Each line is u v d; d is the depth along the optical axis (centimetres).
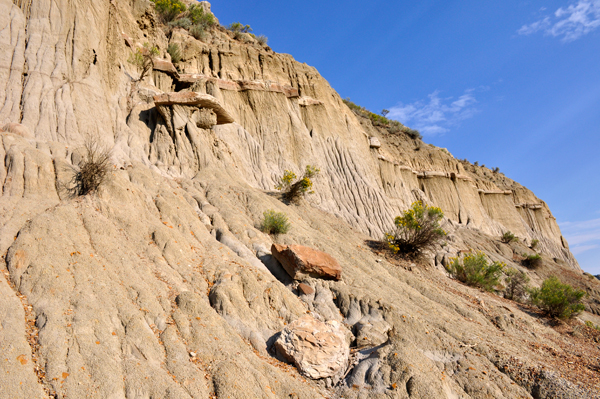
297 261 1132
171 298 846
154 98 1659
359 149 2759
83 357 613
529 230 4225
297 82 2756
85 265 803
